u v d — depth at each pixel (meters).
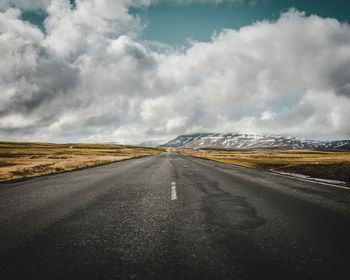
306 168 12.55
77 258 2.31
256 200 5.11
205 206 4.59
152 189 6.67
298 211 4.14
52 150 98.06
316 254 2.38
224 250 2.49
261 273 2.00
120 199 5.30
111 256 2.36
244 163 20.81
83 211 4.23
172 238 2.85
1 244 2.68
